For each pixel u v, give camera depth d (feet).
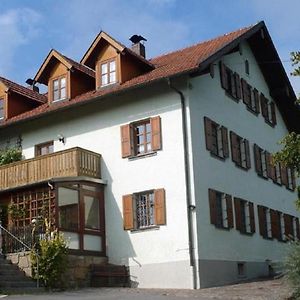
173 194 73.92
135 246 75.82
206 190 75.46
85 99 80.28
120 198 78.38
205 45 92.02
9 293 59.57
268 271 89.76
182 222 72.59
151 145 76.79
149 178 76.28
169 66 81.92
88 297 56.54
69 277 69.97
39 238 69.21
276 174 102.89
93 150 82.07
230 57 91.40
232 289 66.44
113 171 79.66
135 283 74.79
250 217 87.20
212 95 82.17
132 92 79.46
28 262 66.64
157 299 55.16
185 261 71.41
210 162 77.82
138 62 84.69
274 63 102.37
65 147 84.84
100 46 84.58
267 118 103.24
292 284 53.98
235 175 84.99
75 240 73.51
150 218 76.07
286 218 102.37
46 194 75.77
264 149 98.94
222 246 76.89
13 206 78.43
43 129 87.92
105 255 77.61
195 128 75.41
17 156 88.33
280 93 106.93
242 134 90.63
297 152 56.59
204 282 71.00
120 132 79.92
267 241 92.22
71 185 74.84
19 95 94.32
